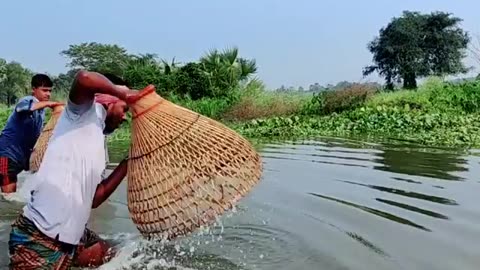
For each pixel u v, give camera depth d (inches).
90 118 158.9
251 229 217.8
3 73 2758.4
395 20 2650.1
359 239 203.2
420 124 651.5
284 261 183.9
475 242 197.0
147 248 197.9
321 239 204.1
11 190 278.7
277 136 613.9
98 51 2151.8
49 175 157.6
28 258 158.4
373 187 291.6
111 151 485.1
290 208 249.0
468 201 256.1
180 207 148.6
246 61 1165.7
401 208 246.2
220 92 1131.9
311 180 312.3
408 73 2637.8
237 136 154.6
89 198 159.6
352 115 788.0
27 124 276.4
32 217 158.6
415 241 199.6
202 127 151.2
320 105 946.7
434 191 278.8
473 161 373.1
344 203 257.1
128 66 1233.4
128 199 154.7
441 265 175.6
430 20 2630.4
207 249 196.7
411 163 368.8
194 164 148.3
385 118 706.8
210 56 1168.2
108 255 187.8
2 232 219.3
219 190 148.3
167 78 1155.3
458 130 589.9
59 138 159.0
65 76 1829.5
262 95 1018.1
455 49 2613.2
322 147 476.4
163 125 150.0
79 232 160.9
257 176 154.3
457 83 985.5
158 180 148.8
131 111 152.5
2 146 275.4
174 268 180.9
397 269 172.9
